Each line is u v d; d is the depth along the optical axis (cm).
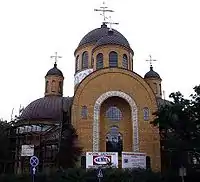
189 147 3888
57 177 3797
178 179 4012
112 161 4231
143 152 4619
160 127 4328
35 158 2736
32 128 5591
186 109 4072
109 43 5444
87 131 4656
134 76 4972
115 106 4984
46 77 6594
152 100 4875
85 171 3900
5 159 4981
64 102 5931
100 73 4944
